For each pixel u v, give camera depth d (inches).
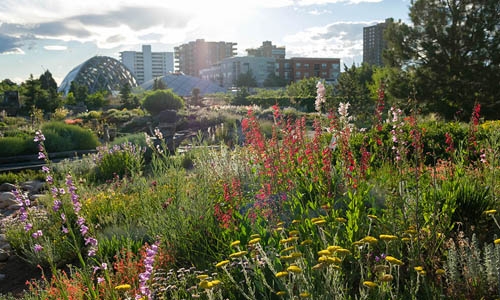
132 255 207.3
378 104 218.7
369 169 200.4
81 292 175.9
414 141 170.6
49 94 2160.4
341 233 165.8
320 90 223.3
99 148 580.7
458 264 155.1
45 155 175.9
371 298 128.3
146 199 272.5
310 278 129.1
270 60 6048.2
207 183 257.1
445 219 168.2
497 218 185.2
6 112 1827.0
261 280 142.5
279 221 182.9
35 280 240.5
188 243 213.0
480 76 920.9
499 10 938.1
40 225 286.4
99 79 6889.8
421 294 139.3
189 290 164.1
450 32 948.0
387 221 172.1
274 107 225.6
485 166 227.6
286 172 212.7
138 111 1865.2
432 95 960.9
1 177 561.0
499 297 123.6
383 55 1062.4
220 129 848.3
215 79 6929.1
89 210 298.0
